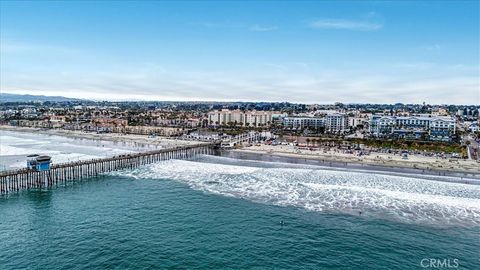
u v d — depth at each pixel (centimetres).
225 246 5656
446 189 9419
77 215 7100
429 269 5012
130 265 4991
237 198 8394
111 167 11644
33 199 8225
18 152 15188
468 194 8969
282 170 11888
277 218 6994
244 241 5862
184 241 5838
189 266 4978
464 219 7081
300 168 12406
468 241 6009
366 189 9219
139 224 6606
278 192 8944
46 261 5103
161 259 5181
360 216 7162
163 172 11500
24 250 5459
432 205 7938
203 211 7406
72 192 8875
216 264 5047
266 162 13750
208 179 10469
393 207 7762
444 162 13725
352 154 15712
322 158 14488
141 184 9800
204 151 16038
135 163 12450
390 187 9544
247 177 10750
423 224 6769
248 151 16475
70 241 5800
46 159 9375
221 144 18088
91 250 5462
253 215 7169
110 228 6391
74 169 10419
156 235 6078
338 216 7150
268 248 5600
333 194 8750
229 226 6544
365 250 5572
